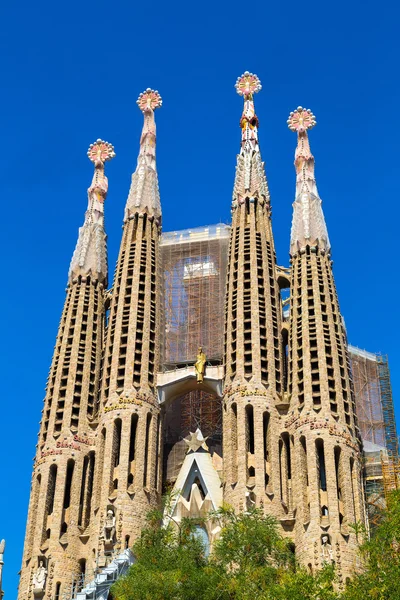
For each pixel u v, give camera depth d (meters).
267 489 88.19
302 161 109.69
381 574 61.75
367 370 118.50
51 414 96.81
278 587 62.84
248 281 100.31
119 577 74.94
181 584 67.25
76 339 101.44
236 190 108.50
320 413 89.44
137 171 113.31
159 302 103.94
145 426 94.69
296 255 101.94
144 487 91.31
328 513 84.31
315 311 96.06
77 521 91.00
